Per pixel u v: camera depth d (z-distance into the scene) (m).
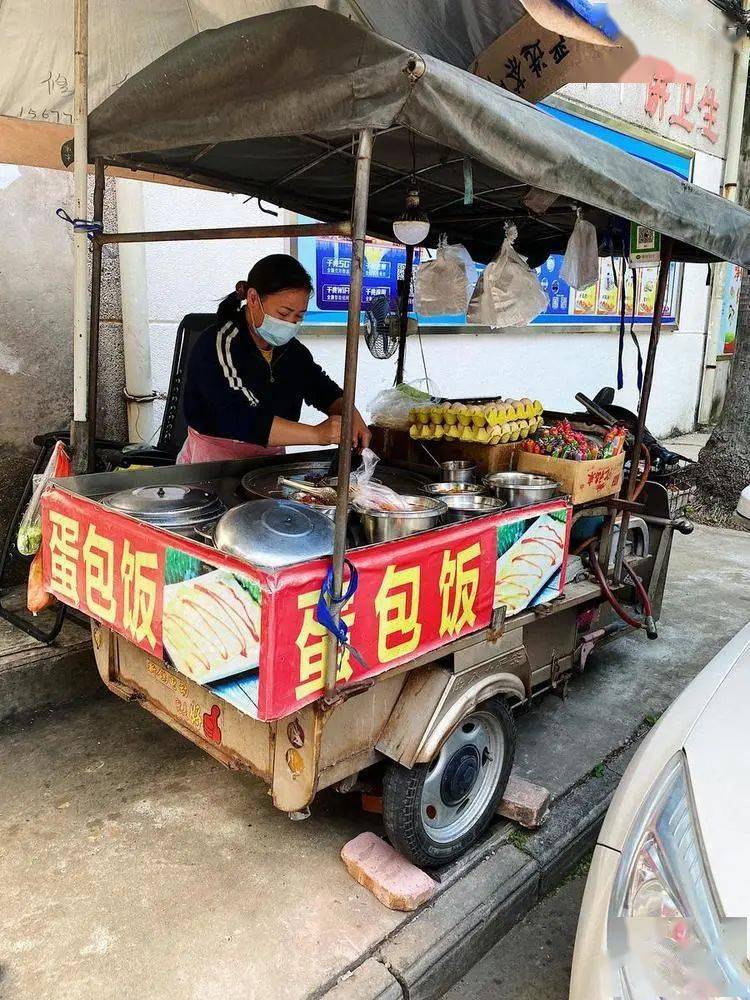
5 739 3.17
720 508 7.17
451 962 2.21
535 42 2.88
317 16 1.67
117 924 2.21
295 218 5.68
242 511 2.08
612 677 3.99
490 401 3.93
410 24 2.86
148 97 2.28
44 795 2.80
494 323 3.17
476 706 2.38
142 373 4.73
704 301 10.58
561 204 3.15
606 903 1.68
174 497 2.45
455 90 1.64
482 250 4.40
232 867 2.46
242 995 1.99
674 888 1.57
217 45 1.94
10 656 3.35
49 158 3.62
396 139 2.61
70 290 4.32
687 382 10.72
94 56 3.31
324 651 1.92
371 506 2.31
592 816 2.85
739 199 9.66
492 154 1.77
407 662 2.15
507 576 2.49
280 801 2.13
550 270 8.05
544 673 3.17
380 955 2.14
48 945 2.12
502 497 2.69
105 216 4.48
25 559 4.25
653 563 4.09
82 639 3.55
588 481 2.98
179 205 4.98
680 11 8.70
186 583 2.01
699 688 2.18
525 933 2.45
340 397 3.74
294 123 1.78
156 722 3.34
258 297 2.91
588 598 3.06
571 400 8.80
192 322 4.06
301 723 2.03
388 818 2.30
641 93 8.55
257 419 3.08
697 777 1.78
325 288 6.05
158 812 2.72
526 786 2.80
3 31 3.09
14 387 4.19
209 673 1.97
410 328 4.55
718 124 10.01
